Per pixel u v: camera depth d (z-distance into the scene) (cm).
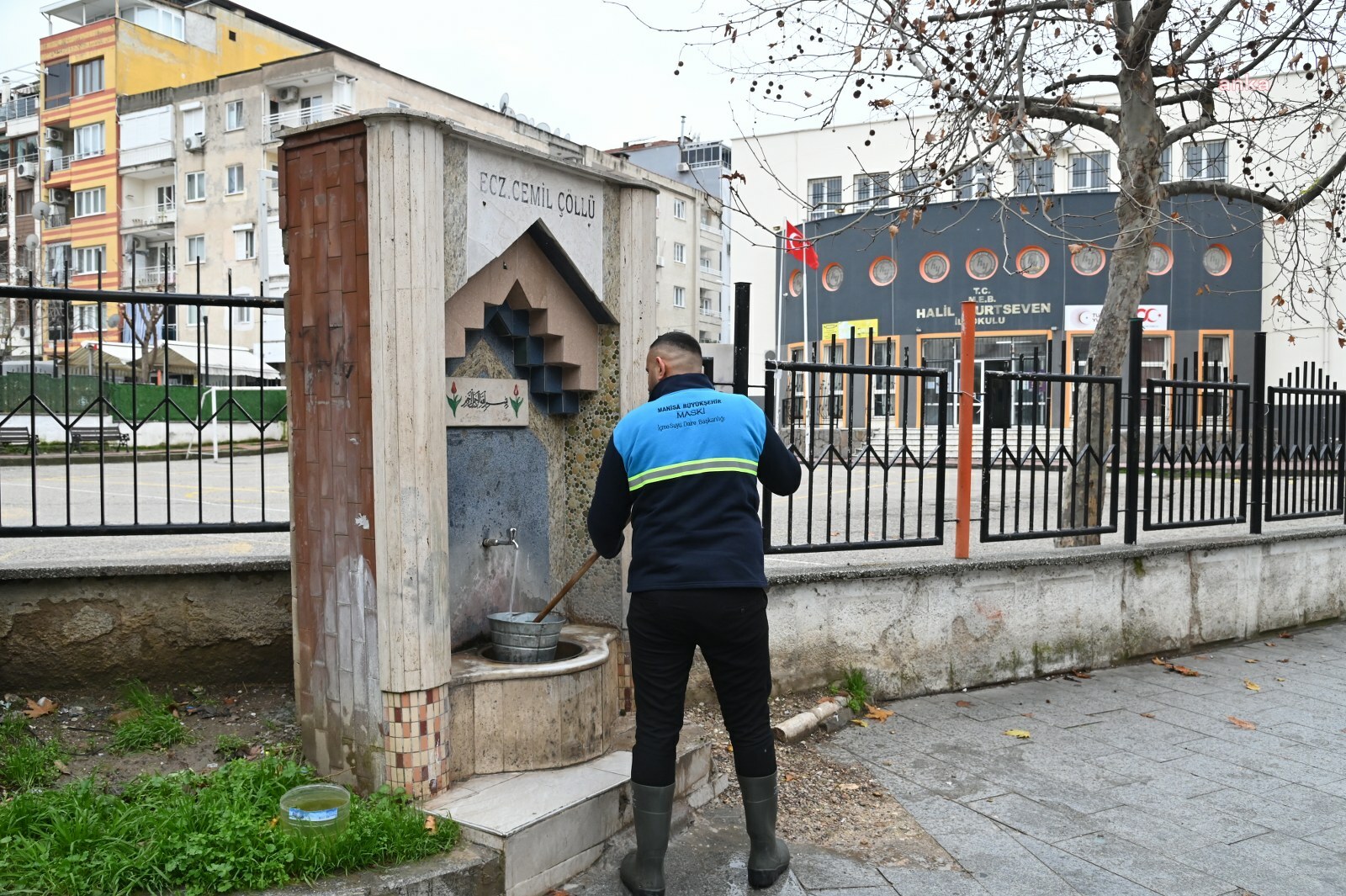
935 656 558
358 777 340
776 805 348
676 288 5397
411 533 327
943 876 342
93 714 411
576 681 365
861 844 368
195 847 277
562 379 428
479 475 400
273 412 455
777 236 758
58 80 4275
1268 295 2466
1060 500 698
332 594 347
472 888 294
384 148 320
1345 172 856
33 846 275
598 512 329
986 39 725
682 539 313
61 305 517
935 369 571
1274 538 728
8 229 4412
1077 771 446
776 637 505
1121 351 756
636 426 325
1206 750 478
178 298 430
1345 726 519
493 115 4022
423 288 326
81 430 547
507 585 416
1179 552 663
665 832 316
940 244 2633
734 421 325
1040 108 788
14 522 749
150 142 4016
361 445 333
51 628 420
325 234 342
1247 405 727
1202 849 369
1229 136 802
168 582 435
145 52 4200
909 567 543
